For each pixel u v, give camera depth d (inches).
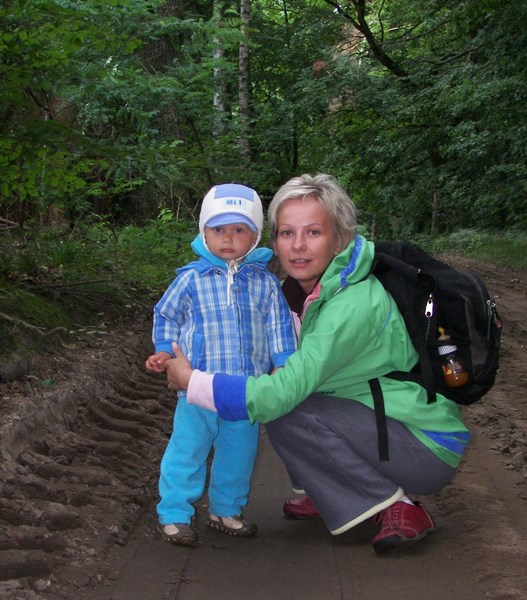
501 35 657.0
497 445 191.0
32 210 371.6
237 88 860.0
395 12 1065.5
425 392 126.3
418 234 1293.1
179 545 132.3
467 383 123.5
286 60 1066.7
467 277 125.1
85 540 127.6
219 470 138.3
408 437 125.6
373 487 127.6
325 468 128.4
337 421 126.4
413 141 990.4
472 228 1165.1
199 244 135.5
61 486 142.9
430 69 948.6
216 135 543.8
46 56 223.9
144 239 439.8
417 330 122.6
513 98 713.6
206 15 940.6
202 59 530.0
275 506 156.6
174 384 126.1
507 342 360.2
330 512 129.2
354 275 123.6
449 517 145.4
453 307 121.6
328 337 119.0
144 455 174.6
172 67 548.1
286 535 140.6
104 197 491.2
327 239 127.3
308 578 120.7
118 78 332.5
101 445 170.2
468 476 168.6
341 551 131.8
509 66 668.1
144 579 118.6
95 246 393.1
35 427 163.6
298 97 939.3
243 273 134.7
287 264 129.5
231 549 133.0
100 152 252.2
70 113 387.9
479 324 122.5
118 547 129.1
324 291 123.1
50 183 238.5
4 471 141.1
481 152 865.5
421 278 123.1
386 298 124.4
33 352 202.1
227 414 120.7
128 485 156.6
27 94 249.6
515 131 775.1
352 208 129.5
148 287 340.2
